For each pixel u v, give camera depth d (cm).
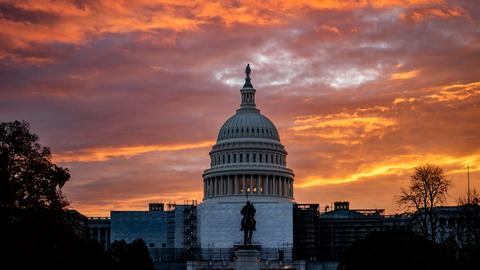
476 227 18775
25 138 15638
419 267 18288
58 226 15325
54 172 15738
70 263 16188
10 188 14638
